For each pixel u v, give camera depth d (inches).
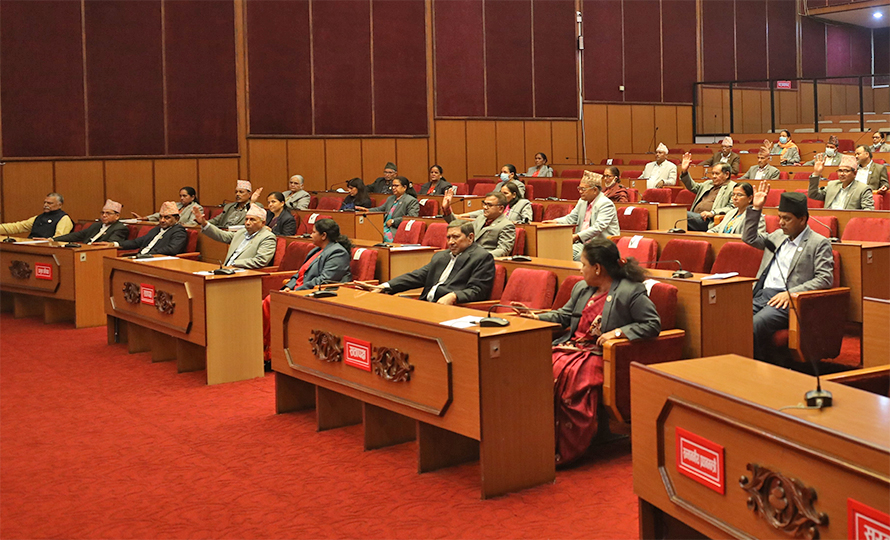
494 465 136.9
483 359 134.9
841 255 214.2
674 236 249.0
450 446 154.0
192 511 134.0
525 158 666.2
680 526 111.8
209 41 515.5
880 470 75.3
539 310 184.7
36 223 381.7
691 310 171.6
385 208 406.9
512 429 138.7
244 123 531.5
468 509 132.2
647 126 737.0
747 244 210.8
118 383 222.5
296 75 550.0
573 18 687.1
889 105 756.0
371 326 159.0
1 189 452.4
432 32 612.4
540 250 299.9
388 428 167.8
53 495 142.3
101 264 314.8
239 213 371.9
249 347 225.8
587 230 297.4
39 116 462.0
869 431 81.3
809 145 612.4
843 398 93.8
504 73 650.8
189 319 223.3
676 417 103.4
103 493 143.0
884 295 215.8
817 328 194.1
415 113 606.5
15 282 327.9
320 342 176.9
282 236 310.0
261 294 229.3
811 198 323.6
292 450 165.2
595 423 151.6
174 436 175.3
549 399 142.9
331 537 122.8
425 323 146.1
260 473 151.7
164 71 500.1
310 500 137.9
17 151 456.4
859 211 269.4
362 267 249.1
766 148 470.9
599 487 140.6
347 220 375.6
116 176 487.2
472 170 637.9
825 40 881.5
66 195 471.5
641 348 155.0
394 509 133.0
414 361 149.5
